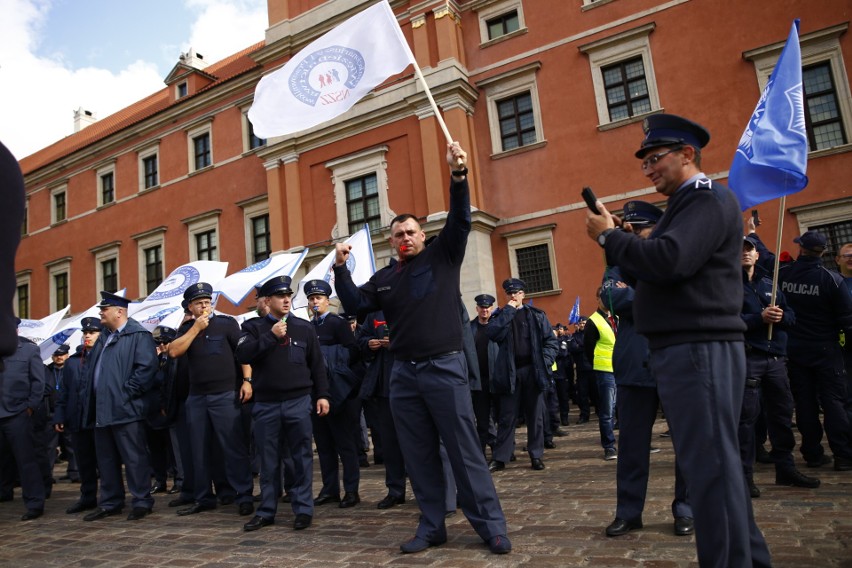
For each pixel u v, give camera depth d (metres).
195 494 5.79
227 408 5.74
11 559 4.51
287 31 20.98
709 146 15.02
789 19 14.53
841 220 13.51
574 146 16.69
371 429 8.17
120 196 26.09
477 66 18.39
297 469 4.85
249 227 22.05
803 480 4.62
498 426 6.71
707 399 2.40
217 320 6.05
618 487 3.92
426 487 3.93
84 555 4.46
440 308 3.91
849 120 13.76
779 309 4.27
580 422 11.12
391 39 4.32
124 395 5.72
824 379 5.25
